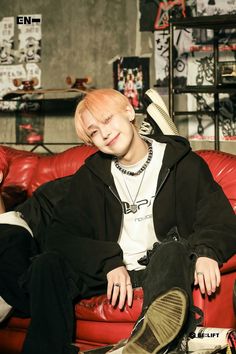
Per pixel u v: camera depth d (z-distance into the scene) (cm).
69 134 699
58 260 258
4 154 310
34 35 706
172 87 538
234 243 250
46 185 322
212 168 318
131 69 667
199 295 246
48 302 253
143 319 219
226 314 264
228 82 542
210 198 263
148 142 273
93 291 265
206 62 627
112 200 273
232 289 268
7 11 715
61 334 251
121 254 262
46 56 702
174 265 225
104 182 271
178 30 636
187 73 635
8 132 721
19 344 286
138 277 263
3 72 719
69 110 697
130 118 266
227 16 507
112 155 275
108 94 260
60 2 694
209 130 637
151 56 658
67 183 319
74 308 267
